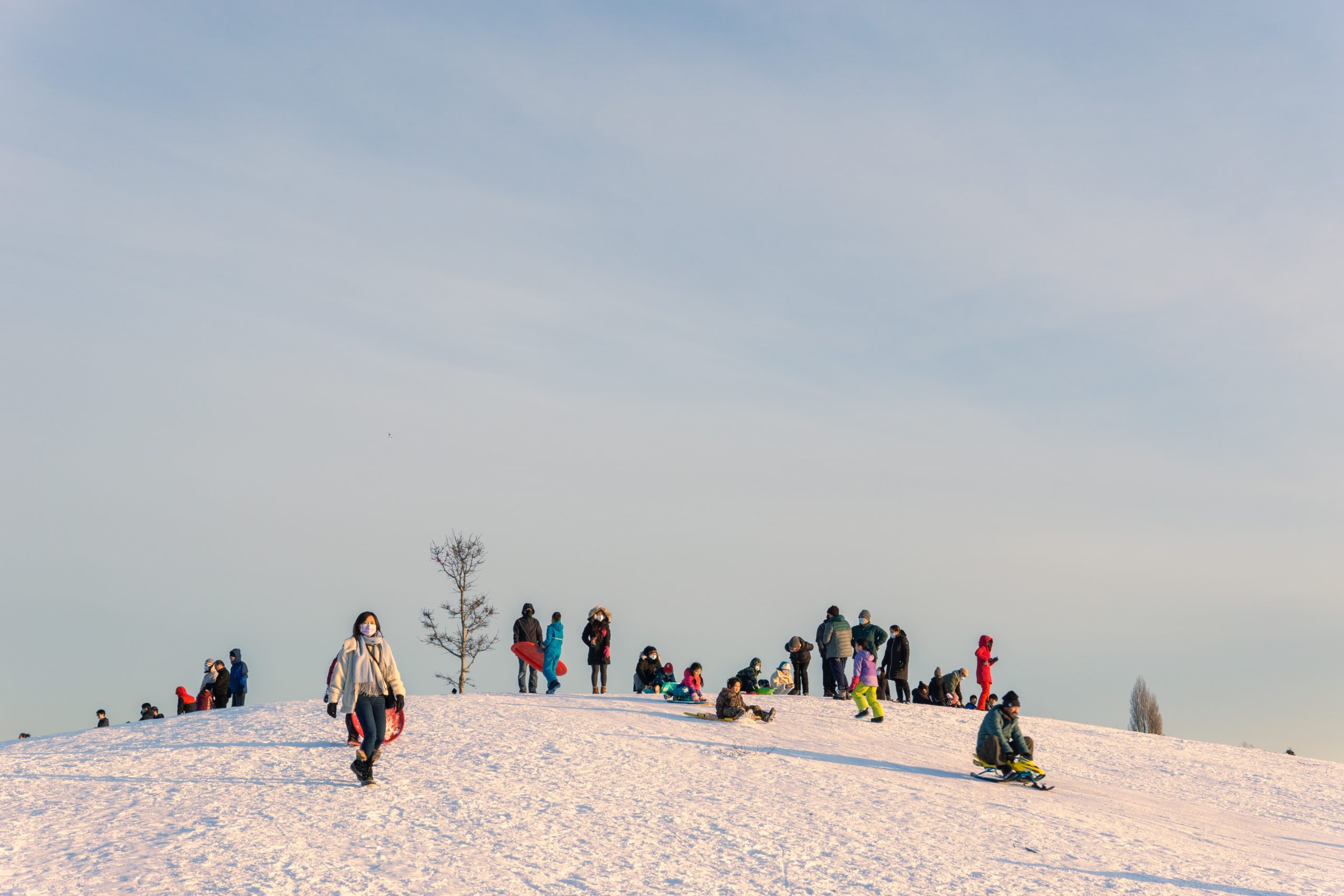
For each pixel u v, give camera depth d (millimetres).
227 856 9398
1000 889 9922
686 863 10008
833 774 15211
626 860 9945
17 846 9781
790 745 17719
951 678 28391
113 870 8969
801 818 12242
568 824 11180
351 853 9648
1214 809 17531
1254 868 12086
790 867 10086
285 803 11516
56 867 9055
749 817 12102
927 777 15875
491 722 17672
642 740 16766
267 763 13664
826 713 23109
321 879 8812
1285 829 16109
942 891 9672
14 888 8453
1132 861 11641
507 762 14219
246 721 17578
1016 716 16406
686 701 23641
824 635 26141
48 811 11234
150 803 11578
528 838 10508
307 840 10031
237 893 8344
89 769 13570
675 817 11852
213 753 14398
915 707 25109
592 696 24672
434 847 9977
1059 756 22000
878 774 15672
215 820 10727
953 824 12617
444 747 15055
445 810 11461
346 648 12586
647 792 13070
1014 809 13961
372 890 8594
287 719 17484
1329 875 12164
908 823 12445
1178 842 13164
